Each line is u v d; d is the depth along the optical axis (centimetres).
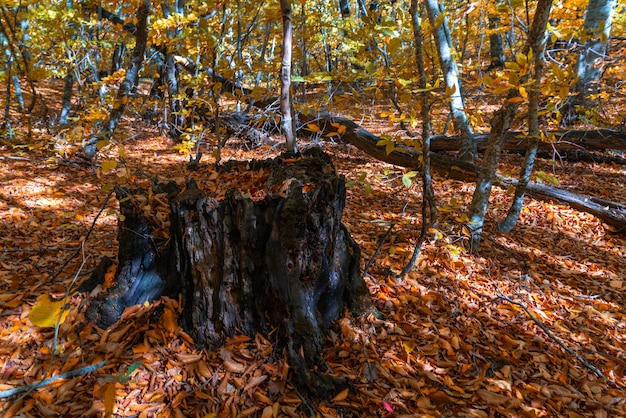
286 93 331
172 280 233
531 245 426
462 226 351
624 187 597
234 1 483
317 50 1300
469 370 240
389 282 310
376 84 323
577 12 616
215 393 202
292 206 208
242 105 946
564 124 713
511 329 286
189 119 817
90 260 326
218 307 224
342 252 253
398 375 226
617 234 472
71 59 730
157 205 241
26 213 427
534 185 539
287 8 313
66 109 772
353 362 229
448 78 549
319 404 203
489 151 353
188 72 823
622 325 310
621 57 598
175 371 209
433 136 732
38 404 186
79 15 698
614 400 233
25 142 647
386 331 256
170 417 187
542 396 229
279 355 221
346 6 1097
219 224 218
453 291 319
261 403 200
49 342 217
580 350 275
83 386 197
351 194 540
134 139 813
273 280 218
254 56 762
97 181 550
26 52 690
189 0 783
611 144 630
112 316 227
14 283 282
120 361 210
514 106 328
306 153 291
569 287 358
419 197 537
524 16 723
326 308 244
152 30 566
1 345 216
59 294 249
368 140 674
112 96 698
